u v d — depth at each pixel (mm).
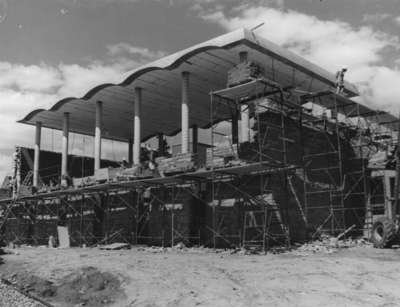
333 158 28953
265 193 22922
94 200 31703
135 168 27578
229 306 11711
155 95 33125
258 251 21500
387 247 22312
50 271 18078
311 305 11367
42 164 42469
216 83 30141
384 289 12906
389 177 26203
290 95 25828
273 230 22734
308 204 25734
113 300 13523
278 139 24500
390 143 30516
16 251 27422
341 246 23031
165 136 46688
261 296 12430
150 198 28359
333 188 28078
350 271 15500
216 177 24703
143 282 14852
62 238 33750
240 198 23641
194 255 21078
